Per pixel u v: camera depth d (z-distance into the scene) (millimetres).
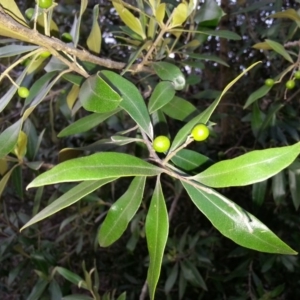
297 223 703
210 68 845
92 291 460
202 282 660
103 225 262
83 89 246
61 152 310
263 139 558
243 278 763
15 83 273
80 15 296
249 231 214
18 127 265
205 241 730
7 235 719
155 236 225
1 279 862
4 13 242
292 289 805
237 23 845
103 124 729
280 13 406
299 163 494
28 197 954
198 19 407
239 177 201
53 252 792
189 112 352
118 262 907
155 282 213
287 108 603
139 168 211
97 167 198
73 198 217
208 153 709
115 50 732
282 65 771
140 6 364
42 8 258
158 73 333
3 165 403
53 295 548
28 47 281
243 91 857
